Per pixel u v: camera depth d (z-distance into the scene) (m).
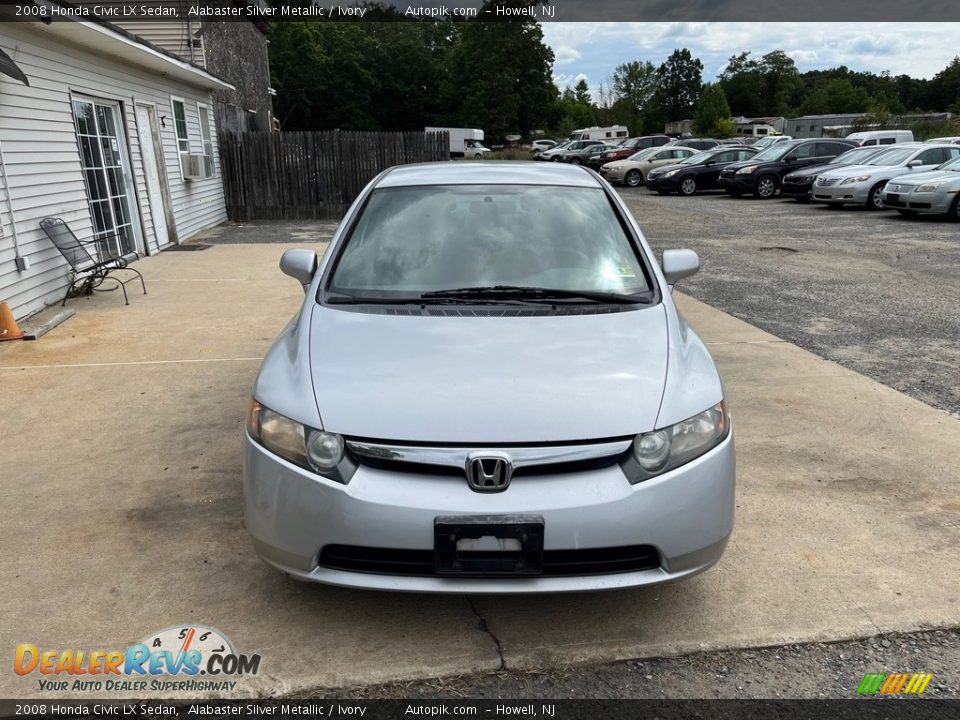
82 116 8.64
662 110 100.81
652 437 2.35
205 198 14.38
